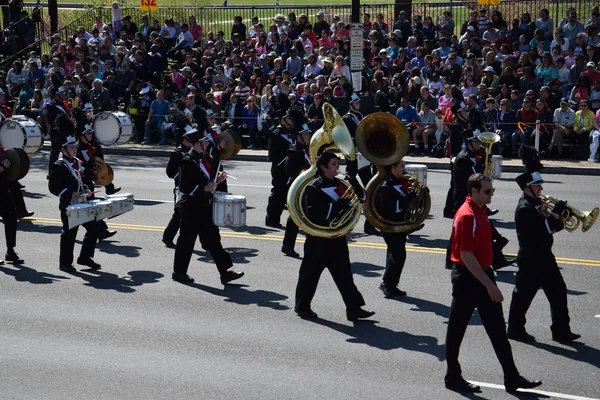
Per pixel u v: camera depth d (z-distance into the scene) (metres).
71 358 16.91
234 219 21.77
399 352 17.11
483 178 15.05
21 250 25.48
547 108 43.38
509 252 24.89
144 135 50.06
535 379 15.69
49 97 50.09
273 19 62.69
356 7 44.75
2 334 18.31
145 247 25.84
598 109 43.44
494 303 15.09
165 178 38.69
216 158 22.44
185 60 55.47
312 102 45.59
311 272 18.98
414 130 44.69
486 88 44.03
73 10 79.56
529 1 59.91
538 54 48.22
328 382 15.62
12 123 37.00
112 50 57.38
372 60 50.97
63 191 22.88
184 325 18.77
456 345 15.20
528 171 17.28
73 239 23.14
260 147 47.84
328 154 18.80
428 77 47.56
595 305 19.92
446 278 22.22
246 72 52.22
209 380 15.75
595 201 32.78
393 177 20.56
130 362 16.66
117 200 23.64
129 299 20.67
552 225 17.17
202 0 80.06
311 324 18.81
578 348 17.25
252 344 17.58
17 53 61.16
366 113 44.47
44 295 21.06
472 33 51.38
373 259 24.11
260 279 22.33
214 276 22.64
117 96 51.44
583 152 42.91
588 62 45.25
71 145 22.98
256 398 14.93
